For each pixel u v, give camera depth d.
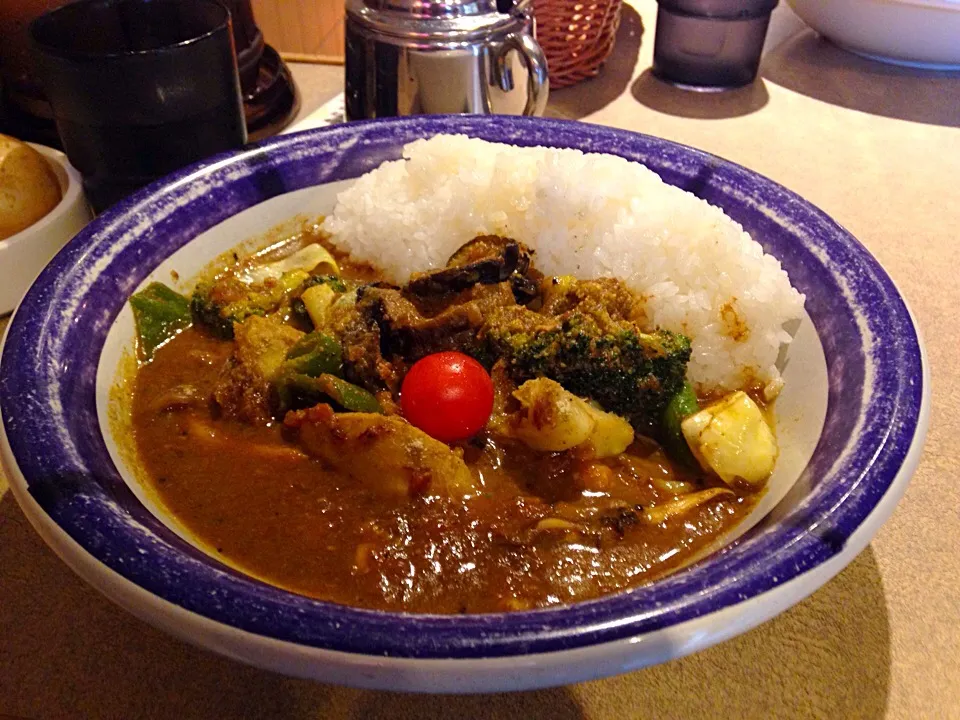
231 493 0.22
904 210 0.37
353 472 0.22
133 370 0.25
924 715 0.19
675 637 0.15
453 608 0.19
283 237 0.30
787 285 0.25
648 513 0.21
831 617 0.21
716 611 0.15
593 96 0.46
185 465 0.22
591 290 0.26
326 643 0.14
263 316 0.26
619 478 0.23
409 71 0.35
